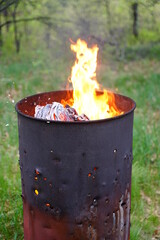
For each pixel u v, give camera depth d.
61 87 6.82
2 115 4.76
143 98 5.91
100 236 1.89
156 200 3.14
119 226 1.98
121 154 1.85
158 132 4.30
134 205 2.97
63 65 8.09
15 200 2.82
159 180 3.39
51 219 1.85
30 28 11.52
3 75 7.29
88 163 1.72
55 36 8.64
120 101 2.25
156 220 2.81
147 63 9.05
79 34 8.15
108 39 9.66
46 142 1.71
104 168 1.77
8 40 11.30
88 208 1.81
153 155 3.93
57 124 1.66
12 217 2.71
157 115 5.25
